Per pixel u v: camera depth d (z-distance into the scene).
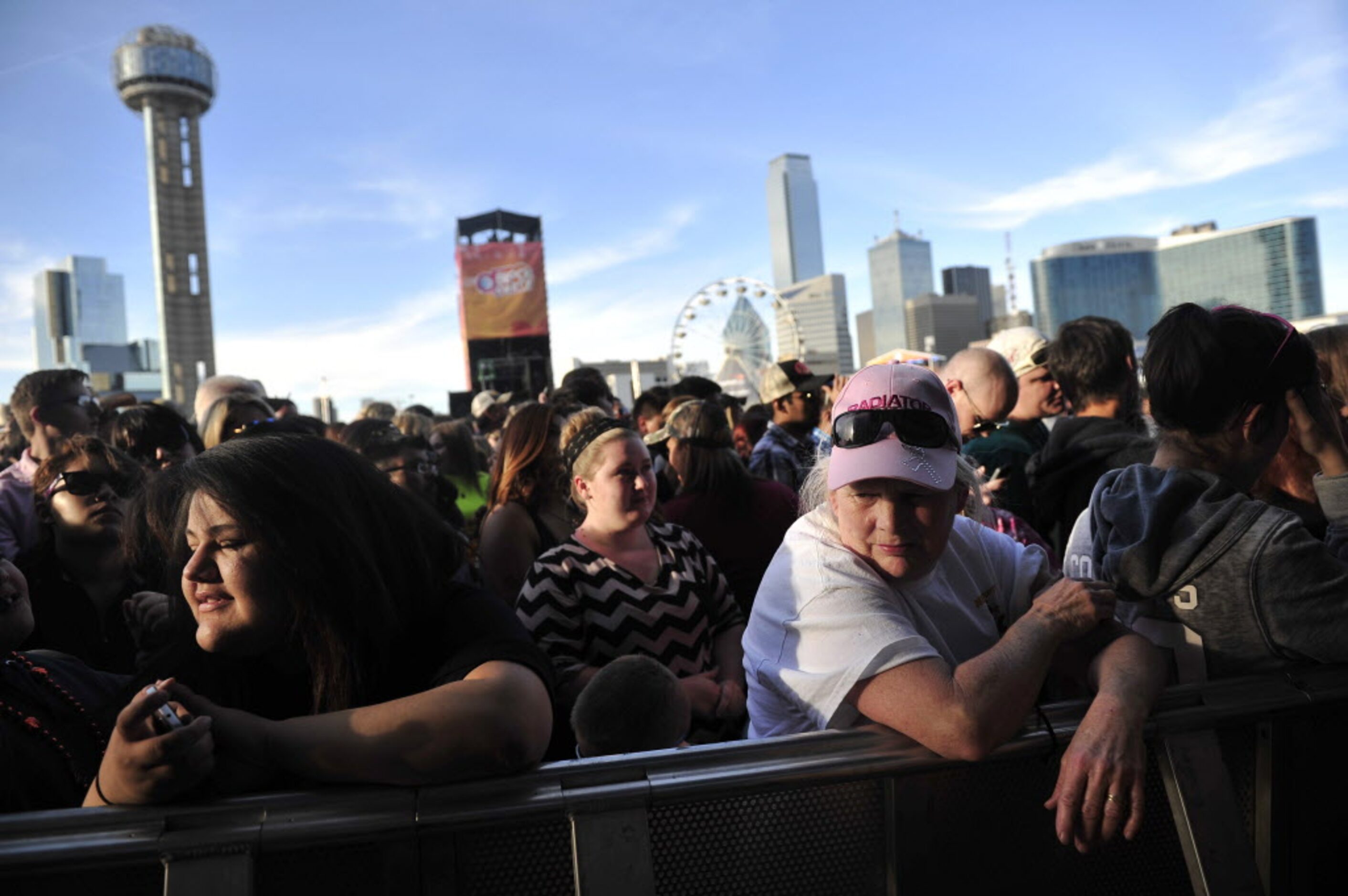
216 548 1.04
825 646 1.20
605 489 2.54
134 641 2.47
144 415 3.60
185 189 134.00
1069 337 2.95
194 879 0.88
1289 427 1.45
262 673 1.13
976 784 1.10
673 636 2.50
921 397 1.24
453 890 0.96
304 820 0.92
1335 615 1.12
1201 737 1.13
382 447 3.55
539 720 1.03
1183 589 1.21
